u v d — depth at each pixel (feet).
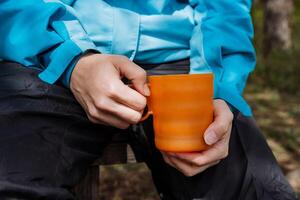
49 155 2.73
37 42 2.95
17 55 2.99
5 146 2.65
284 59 13.98
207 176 3.04
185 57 3.43
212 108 2.77
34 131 2.73
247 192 3.01
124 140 3.37
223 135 2.79
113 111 2.73
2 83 2.88
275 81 11.85
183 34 3.38
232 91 3.13
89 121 2.93
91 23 3.18
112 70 2.76
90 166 3.40
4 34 3.06
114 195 5.39
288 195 3.01
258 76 12.52
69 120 2.86
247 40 3.37
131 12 3.24
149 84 2.77
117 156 3.40
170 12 3.41
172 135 2.71
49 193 2.63
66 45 2.89
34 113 2.76
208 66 3.28
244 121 3.21
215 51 3.28
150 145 3.23
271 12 16.62
